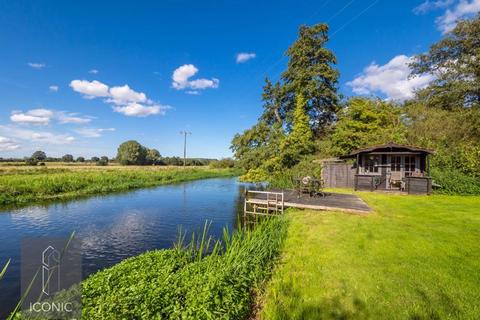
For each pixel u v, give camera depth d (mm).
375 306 4016
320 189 16203
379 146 15906
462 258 5625
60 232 11805
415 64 26891
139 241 10531
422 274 4926
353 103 26312
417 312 3816
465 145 17219
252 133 30078
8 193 19266
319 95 29328
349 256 5945
